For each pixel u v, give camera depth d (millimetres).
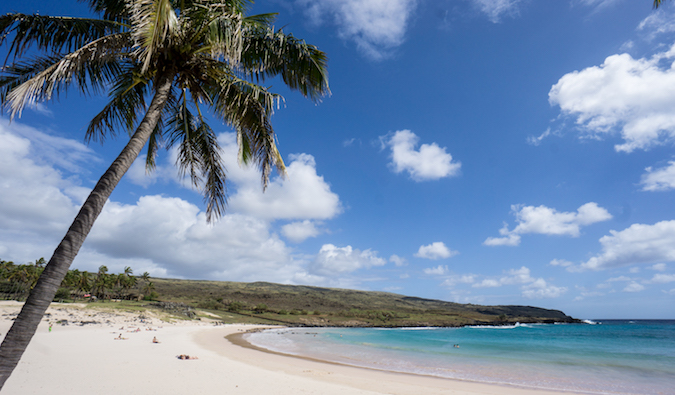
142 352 18172
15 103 5105
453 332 70750
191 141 9328
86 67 7348
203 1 6977
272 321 84000
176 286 146250
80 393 9117
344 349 28844
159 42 6277
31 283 72375
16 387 9320
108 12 7691
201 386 10727
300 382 12305
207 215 9047
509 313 154625
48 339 21797
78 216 4684
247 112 7930
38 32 6359
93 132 8289
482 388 12852
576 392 12758
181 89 7871
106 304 55906
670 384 15102
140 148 5770
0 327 24609
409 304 169750
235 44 6203
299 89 8367
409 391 11625
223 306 97812
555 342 44312
